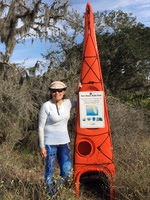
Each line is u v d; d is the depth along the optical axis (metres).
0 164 3.46
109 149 3.11
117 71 10.64
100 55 10.59
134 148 3.96
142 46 10.68
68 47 9.91
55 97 2.92
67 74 6.16
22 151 5.07
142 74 10.73
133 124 5.68
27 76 6.19
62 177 2.95
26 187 3.05
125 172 3.18
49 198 2.69
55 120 2.91
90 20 3.19
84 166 3.09
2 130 5.20
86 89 3.12
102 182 3.22
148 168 3.14
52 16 8.74
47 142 2.92
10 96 5.35
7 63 7.09
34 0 8.17
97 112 3.12
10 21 7.96
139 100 8.52
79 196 3.04
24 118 5.38
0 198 2.69
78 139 3.12
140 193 2.87
